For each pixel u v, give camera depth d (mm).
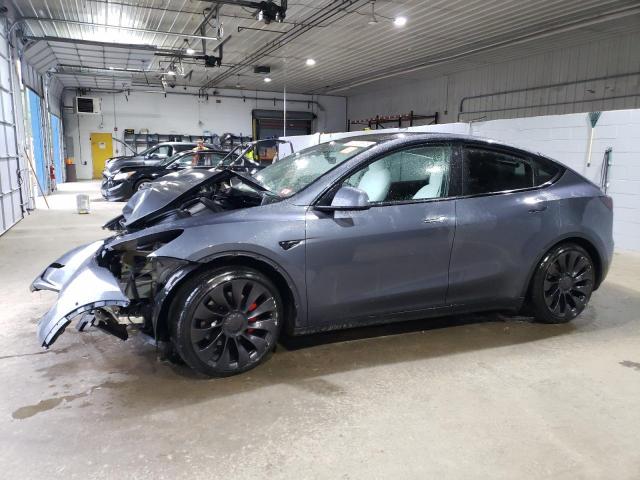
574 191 3590
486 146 3379
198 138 24281
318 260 2840
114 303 2475
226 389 2652
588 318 3869
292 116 25656
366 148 3148
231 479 1921
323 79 21047
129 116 23328
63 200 12797
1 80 8367
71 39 12141
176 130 24141
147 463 2016
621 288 4766
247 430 2262
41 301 4184
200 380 2756
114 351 3148
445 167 3230
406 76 19609
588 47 13641
